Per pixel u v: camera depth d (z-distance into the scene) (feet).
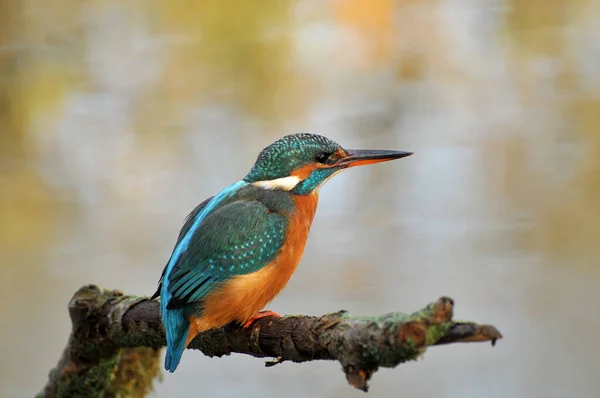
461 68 56.75
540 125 51.78
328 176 26.61
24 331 41.75
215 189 49.78
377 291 42.75
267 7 57.36
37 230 47.01
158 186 49.83
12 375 39.78
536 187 48.44
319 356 19.84
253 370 38.96
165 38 56.95
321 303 42.27
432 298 42.11
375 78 56.80
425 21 58.29
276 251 24.11
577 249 44.96
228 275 23.06
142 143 52.65
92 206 48.42
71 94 55.06
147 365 27.76
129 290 43.09
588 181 48.49
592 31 56.03
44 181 49.93
